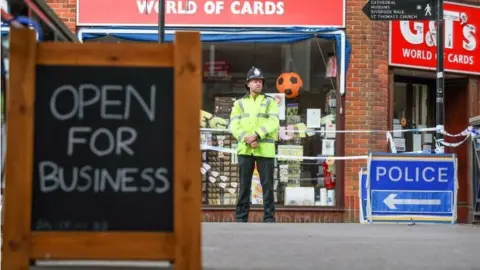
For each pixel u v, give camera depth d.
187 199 6.12
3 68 7.08
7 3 6.81
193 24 20.28
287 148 20.66
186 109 6.17
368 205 15.95
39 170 6.14
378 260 8.60
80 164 6.18
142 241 6.10
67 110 6.22
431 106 22.08
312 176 20.58
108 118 6.23
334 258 8.77
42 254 6.05
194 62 6.21
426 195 15.97
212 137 20.72
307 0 20.28
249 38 20.31
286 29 20.25
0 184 7.00
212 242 10.70
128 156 6.20
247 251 9.48
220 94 20.77
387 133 20.09
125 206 6.16
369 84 20.28
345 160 20.23
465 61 21.80
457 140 22.14
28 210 6.06
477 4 22.05
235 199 20.58
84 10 20.19
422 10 18.22
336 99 20.45
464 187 21.72
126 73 6.28
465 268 7.96
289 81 20.53
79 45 6.27
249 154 16.77
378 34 20.44
